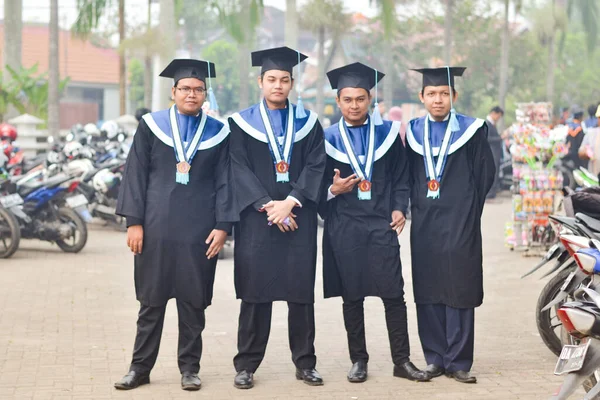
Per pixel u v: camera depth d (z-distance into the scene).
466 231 6.46
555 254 6.26
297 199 6.25
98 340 7.66
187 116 6.32
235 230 6.42
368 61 47.50
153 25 25.69
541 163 12.60
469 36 44.31
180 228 6.20
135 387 6.27
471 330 6.50
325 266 6.61
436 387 6.34
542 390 6.26
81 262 11.98
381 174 6.52
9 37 25.39
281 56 6.38
